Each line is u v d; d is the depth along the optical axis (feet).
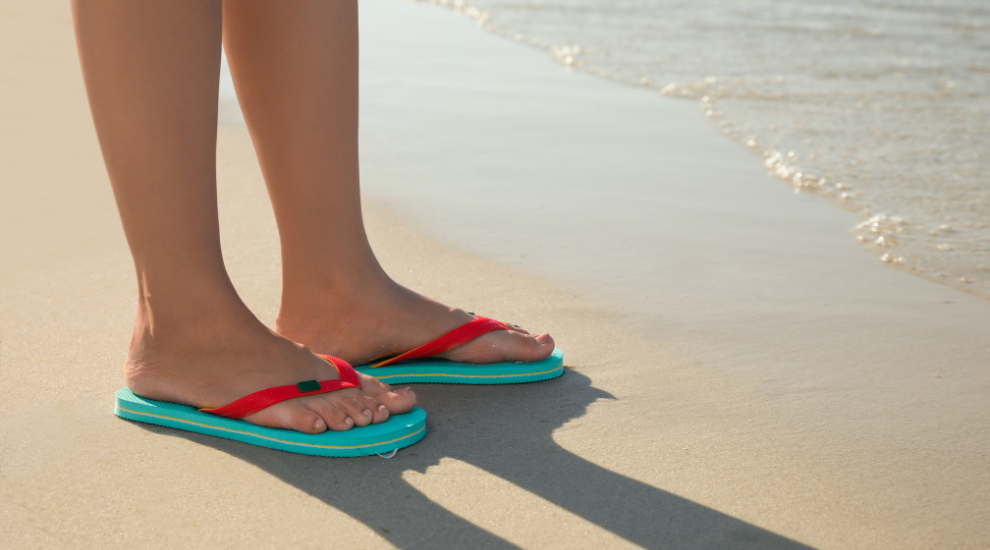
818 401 4.60
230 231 7.05
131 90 3.68
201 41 3.78
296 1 4.19
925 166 9.44
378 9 20.40
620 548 3.32
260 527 3.43
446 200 8.00
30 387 4.57
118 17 3.59
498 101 12.03
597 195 8.29
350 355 4.82
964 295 6.21
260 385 4.14
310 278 4.75
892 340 5.42
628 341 5.34
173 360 4.22
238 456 3.98
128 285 5.92
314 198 4.55
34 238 6.76
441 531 3.41
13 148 9.21
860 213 7.99
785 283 6.33
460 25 18.37
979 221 7.78
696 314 5.75
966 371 5.00
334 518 3.49
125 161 3.84
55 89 11.89
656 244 7.05
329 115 4.41
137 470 3.83
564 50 15.72
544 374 4.84
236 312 4.21
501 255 6.71
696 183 8.75
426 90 12.52
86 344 5.08
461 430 4.28
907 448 4.13
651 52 15.67
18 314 5.45
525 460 3.96
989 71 14.38
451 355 4.84
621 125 10.96
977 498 3.71
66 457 3.92
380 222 7.38
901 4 21.38
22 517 3.47
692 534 3.42
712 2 21.52
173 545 3.31
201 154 3.95
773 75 13.96
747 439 4.18
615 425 4.32
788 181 8.91
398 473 3.84
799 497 3.69
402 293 4.85
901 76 13.93
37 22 17.07
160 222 3.96
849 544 3.38
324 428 4.00
